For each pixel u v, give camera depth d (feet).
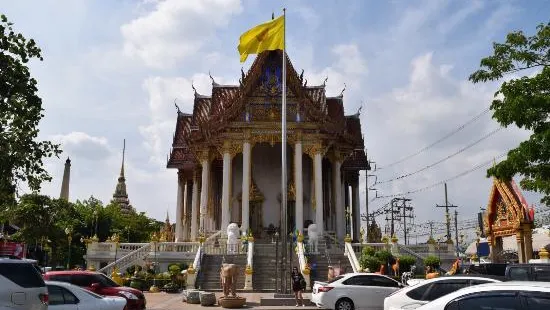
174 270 118.01
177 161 197.26
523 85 55.88
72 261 206.08
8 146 55.93
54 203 178.09
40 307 40.78
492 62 59.93
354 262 118.21
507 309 27.73
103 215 264.11
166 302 92.89
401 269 115.24
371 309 73.36
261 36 118.42
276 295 92.22
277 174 172.35
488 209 122.83
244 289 110.11
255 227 167.12
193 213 179.52
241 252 130.31
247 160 157.17
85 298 51.80
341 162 175.01
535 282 28.91
